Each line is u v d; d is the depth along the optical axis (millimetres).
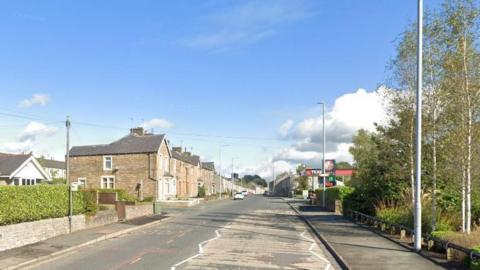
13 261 15227
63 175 79438
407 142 23750
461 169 18750
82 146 64750
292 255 17438
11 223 18672
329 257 17016
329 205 47344
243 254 17469
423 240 19062
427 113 20797
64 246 18688
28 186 20125
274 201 76375
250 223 32000
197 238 22750
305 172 93750
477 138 18422
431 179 22078
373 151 34000
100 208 30016
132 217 33625
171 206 55656
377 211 26891
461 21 18688
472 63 18484
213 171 111938
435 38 19828
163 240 21891
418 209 17312
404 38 22625
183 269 14094
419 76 16953
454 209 22766
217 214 41406
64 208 23203
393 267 14023
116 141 64000
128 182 60875
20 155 42281
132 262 15359
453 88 19125
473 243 14578
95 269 14062
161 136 62812
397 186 28406
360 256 16203
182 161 74188
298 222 33031
